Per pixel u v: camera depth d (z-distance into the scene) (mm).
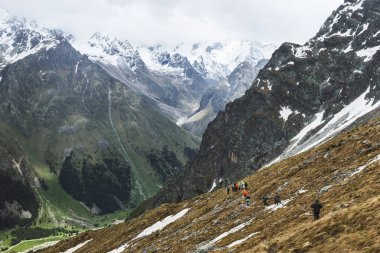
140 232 99562
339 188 46906
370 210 32312
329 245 30578
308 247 31891
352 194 41469
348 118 183000
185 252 57625
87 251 113000
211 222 68375
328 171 59156
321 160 67000
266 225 48344
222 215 69188
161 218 101750
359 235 29750
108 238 113438
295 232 36000
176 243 67125
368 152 56969
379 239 27938
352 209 33844
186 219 84375
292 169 71688
